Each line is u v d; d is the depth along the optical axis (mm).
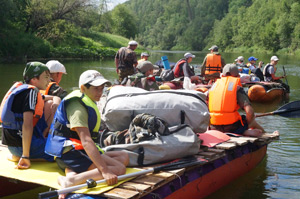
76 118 3125
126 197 2854
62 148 3207
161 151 3553
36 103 3447
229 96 4820
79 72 17109
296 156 5449
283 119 7824
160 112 3912
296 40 50469
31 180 3221
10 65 19781
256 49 64188
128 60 8633
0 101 9070
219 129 4914
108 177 3057
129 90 4227
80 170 3189
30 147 3570
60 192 2838
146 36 121750
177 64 9211
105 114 4023
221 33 80062
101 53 32156
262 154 5195
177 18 107062
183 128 3801
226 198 4035
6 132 3557
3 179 3787
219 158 4188
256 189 4293
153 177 3250
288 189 4301
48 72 3756
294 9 53094
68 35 34125
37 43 27359
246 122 4965
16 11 28750
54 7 32469
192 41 93500
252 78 11383
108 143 3971
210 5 101375
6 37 25688
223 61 10320
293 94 11812
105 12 43406
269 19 64250
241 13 78188
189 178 3656
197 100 4078
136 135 3686
